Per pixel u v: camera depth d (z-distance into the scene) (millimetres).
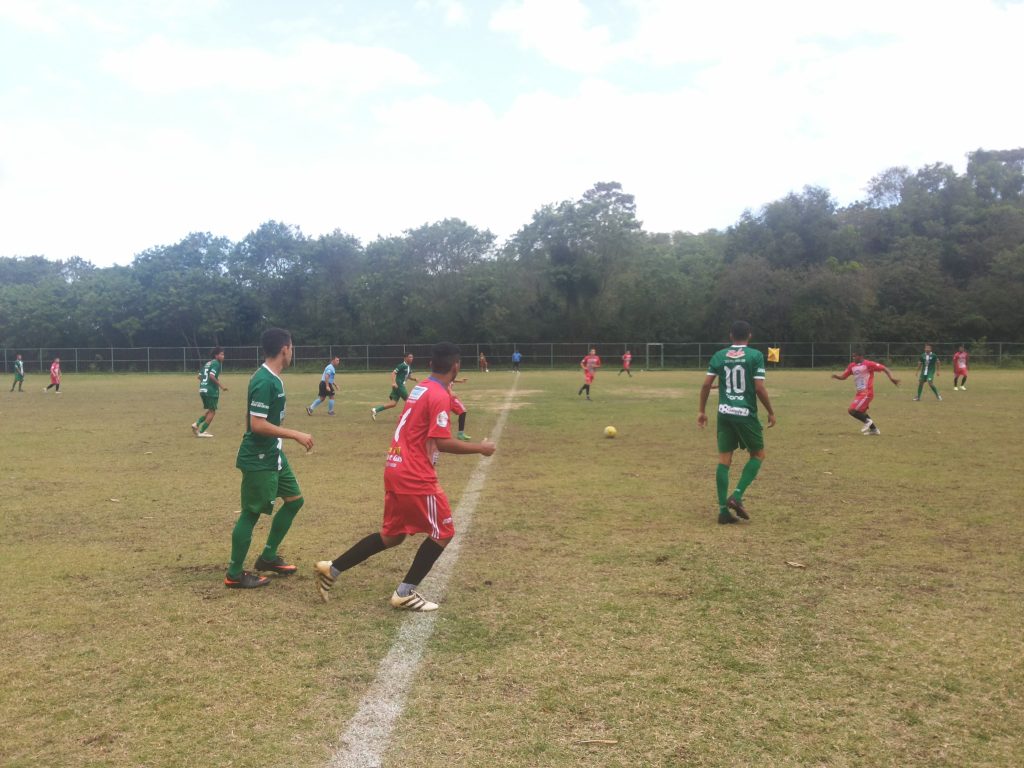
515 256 60594
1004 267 54781
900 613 4379
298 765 2799
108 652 3881
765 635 4055
